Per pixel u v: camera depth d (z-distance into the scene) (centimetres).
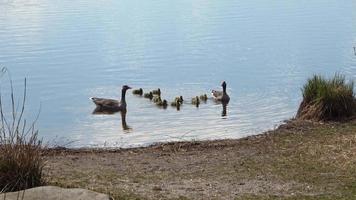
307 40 3456
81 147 1617
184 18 4412
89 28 4006
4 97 2338
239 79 2614
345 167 1225
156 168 1296
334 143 1410
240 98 2303
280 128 1641
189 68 2848
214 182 1163
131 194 1059
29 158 980
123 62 2973
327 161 1276
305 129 1596
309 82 1770
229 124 1923
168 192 1084
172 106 2233
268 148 1434
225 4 5144
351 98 1694
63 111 2164
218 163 1326
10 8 5119
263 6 4978
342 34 3619
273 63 2888
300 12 4628
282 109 2103
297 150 1386
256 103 2211
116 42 3491
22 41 3528
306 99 1741
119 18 4494
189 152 1456
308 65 2817
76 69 2834
